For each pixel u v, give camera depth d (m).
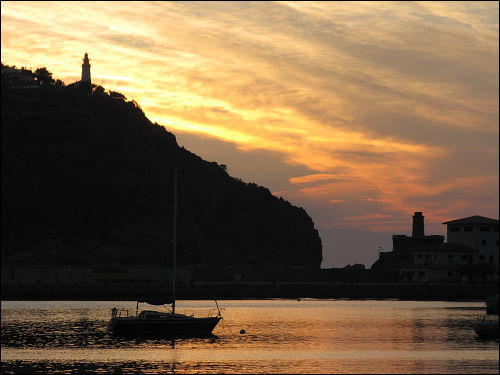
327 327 140.12
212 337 123.50
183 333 123.25
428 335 128.50
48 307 188.12
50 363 97.62
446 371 94.56
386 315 167.12
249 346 113.69
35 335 124.31
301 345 115.44
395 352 109.19
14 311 173.50
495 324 126.62
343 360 101.88
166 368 94.88
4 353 105.31
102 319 152.38
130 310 174.62
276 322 149.12
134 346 112.38
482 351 110.25
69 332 128.62
